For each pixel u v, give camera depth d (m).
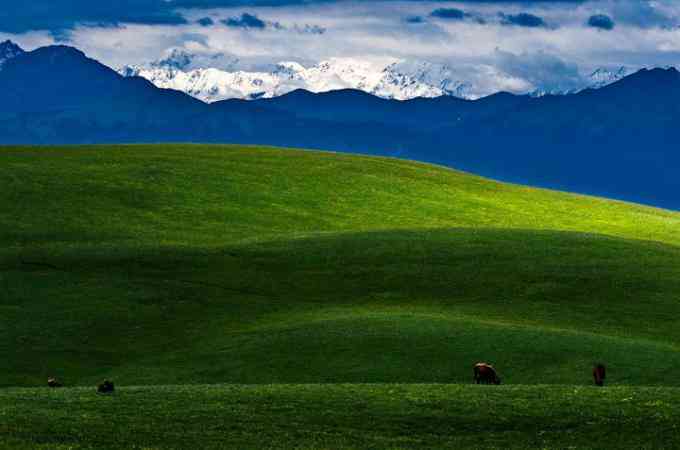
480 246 92.06
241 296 78.12
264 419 43.09
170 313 73.69
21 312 71.94
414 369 60.31
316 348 63.97
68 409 43.25
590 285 80.19
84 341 67.69
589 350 62.69
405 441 41.25
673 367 60.12
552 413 44.72
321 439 40.88
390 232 98.94
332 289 80.38
